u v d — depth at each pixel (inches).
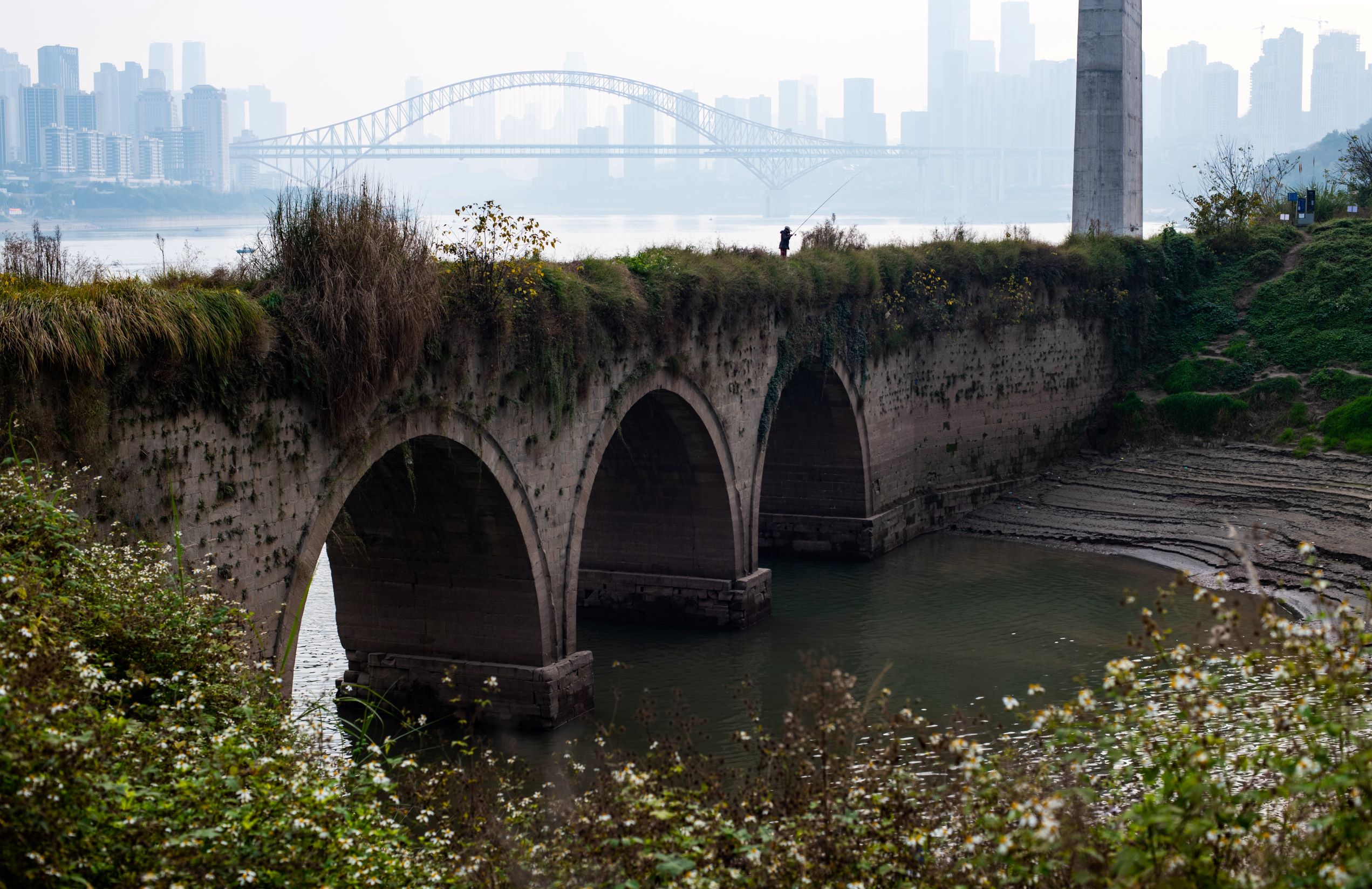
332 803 434.0
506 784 563.5
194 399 699.4
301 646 1192.8
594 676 1162.6
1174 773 381.7
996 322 1841.8
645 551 1342.3
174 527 684.7
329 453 803.4
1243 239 2175.2
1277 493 1701.5
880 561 1619.1
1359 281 2020.2
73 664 422.0
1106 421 2014.0
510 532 994.1
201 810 389.1
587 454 1080.2
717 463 1286.9
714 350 1261.1
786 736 474.6
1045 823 362.9
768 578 1362.0
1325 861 344.8
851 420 1588.3
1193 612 1346.0
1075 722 414.9
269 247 816.3
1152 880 356.2
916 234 5068.9
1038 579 1508.4
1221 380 1975.9
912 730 956.6
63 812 347.9
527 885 461.7
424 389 879.1
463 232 949.2
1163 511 1722.4
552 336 997.8
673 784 494.0
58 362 613.9
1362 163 2596.0
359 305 793.6
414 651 1050.1
